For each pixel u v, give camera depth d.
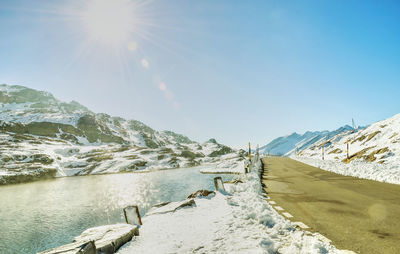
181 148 178.75
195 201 11.37
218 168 68.31
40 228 21.39
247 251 5.04
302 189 13.78
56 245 17.61
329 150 63.28
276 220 6.79
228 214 8.40
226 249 5.30
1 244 17.80
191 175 61.00
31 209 29.12
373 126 53.69
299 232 6.00
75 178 68.94
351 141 56.94
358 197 10.76
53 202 33.31
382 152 31.97
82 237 6.14
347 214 7.91
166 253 5.39
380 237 5.71
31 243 17.91
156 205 11.10
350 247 5.17
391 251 4.90
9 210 28.75
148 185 47.09
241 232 6.36
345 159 39.91
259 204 8.92
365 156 35.06
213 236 6.27
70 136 155.62
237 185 14.49
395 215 7.61
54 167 76.94
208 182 44.12
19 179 60.44
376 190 12.60
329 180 17.69
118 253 5.50
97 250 5.04
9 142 100.81
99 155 107.81
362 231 6.18
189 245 5.80
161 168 92.69
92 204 31.36
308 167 33.03
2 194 41.84
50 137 146.00
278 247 5.17
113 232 6.51
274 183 16.84
